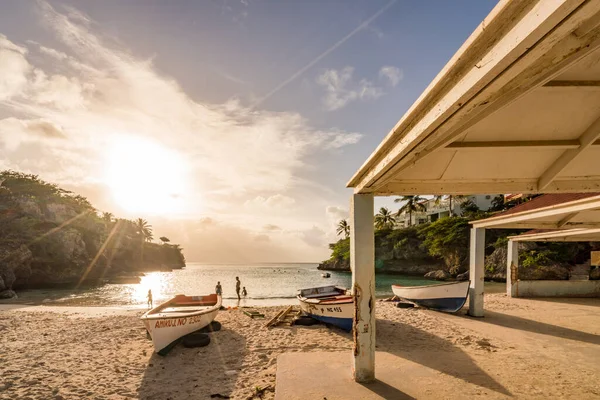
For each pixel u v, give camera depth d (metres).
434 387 5.12
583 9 1.25
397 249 54.88
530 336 8.58
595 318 10.83
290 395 4.81
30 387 5.80
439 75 2.15
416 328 9.56
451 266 45.06
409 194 5.04
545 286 15.64
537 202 10.71
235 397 5.25
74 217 66.94
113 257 79.81
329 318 9.87
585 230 11.34
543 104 2.93
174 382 5.96
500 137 3.49
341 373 5.65
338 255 79.31
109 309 17.03
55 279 52.91
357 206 5.23
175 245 139.75
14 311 15.83
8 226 49.44
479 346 7.65
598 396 4.86
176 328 7.98
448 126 2.50
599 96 2.85
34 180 66.75
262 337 8.96
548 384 5.29
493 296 15.99
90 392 5.57
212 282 53.81
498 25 1.61
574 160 4.12
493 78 1.80
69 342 8.91
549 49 1.51
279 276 65.00
